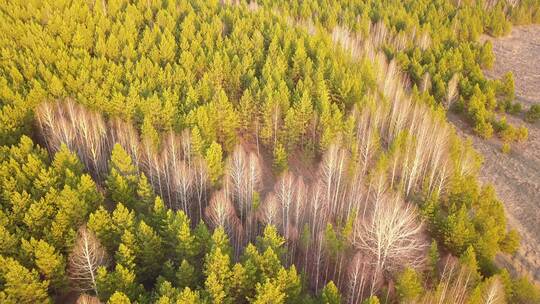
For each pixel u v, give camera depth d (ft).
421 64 317.63
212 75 226.58
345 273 150.41
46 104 184.75
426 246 162.30
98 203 153.79
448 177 186.60
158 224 147.43
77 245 133.69
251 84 215.51
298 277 131.44
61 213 139.85
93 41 250.78
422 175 198.90
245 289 130.62
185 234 135.54
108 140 191.93
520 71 335.67
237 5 312.91
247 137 214.90
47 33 248.11
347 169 181.37
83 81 208.13
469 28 368.48
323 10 347.15
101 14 274.57
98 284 125.08
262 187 190.29
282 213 169.58
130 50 237.45
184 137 182.91
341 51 263.08
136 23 280.72
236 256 153.79
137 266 136.56
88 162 189.37
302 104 201.05
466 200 180.55
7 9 267.18
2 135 178.81
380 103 221.46
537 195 213.66
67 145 180.75
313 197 174.29
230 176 176.04
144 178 158.20
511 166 233.76
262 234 163.53
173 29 272.51
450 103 276.62
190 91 203.21
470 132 261.03
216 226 154.61
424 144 199.72
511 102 284.82
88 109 195.42
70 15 266.36
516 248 178.91
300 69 240.94
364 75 244.22
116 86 204.85
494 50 368.07
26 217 139.95
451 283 143.64
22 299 123.24
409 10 382.01
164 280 127.44
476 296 129.18
